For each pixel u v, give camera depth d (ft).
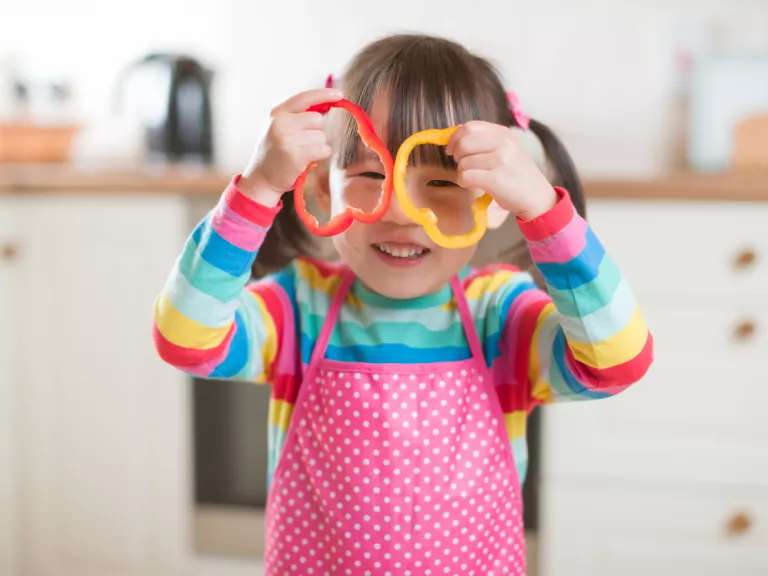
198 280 2.49
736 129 5.93
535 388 2.94
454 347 2.96
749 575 5.11
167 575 5.79
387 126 2.76
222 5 7.25
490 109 2.97
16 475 5.90
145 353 5.69
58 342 5.79
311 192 3.36
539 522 5.26
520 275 3.17
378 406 2.86
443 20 6.97
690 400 5.07
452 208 2.73
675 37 6.72
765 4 6.64
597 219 5.02
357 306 3.03
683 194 4.91
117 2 7.41
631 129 6.83
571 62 6.85
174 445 5.70
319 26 7.14
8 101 7.30
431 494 2.83
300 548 2.92
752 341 5.00
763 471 5.05
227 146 7.32
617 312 2.46
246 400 5.61
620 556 5.20
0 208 5.71
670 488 5.13
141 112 6.54
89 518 5.86
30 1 7.54
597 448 5.16
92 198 5.65
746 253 4.93
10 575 5.92
